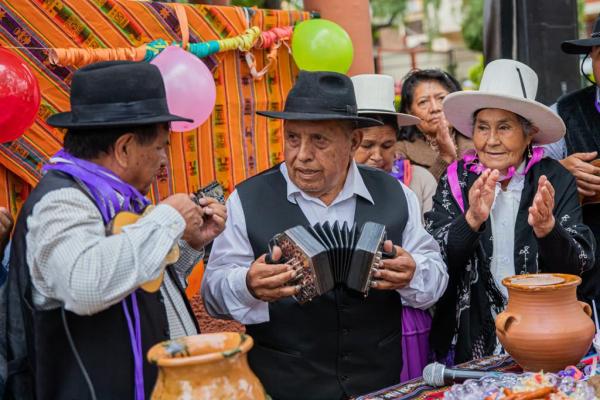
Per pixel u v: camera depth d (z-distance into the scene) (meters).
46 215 1.99
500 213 2.88
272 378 2.60
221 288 2.56
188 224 2.15
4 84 2.71
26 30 3.31
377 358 2.65
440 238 2.80
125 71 2.11
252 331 2.66
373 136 3.42
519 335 2.32
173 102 3.27
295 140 2.53
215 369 1.74
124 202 2.13
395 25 17.89
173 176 3.87
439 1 18.80
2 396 2.29
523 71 2.92
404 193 2.79
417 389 2.40
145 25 3.69
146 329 2.16
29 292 2.09
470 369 2.52
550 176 2.89
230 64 4.12
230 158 4.14
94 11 3.50
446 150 3.95
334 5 4.70
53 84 3.38
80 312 1.96
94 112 2.09
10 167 3.30
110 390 2.09
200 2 4.77
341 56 4.13
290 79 4.45
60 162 2.13
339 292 2.56
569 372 2.21
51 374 2.10
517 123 2.81
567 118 3.40
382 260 2.40
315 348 2.58
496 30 5.00
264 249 2.60
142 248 1.98
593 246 2.83
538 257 2.81
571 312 2.33
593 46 3.27
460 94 2.83
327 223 2.44
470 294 2.86
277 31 4.23
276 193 2.67
